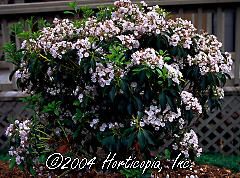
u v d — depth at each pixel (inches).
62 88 103.5
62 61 96.4
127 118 94.3
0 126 165.0
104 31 91.8
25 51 101.2
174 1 151.6
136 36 96.7
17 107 162.4
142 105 89.4
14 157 106.1
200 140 159.8
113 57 86.8
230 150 160.1
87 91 94.1
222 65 104.2
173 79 88.5
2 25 157.4
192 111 98.3
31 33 102.5
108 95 87.7
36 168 114.1
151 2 152.2
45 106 101.4
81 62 88.9
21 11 154.2
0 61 168.7
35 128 103.0
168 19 111.1
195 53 105.5
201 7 153.3
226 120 158.9
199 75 100.7
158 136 98.4
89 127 100.5
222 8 153.6
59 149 104.9
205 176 130.3
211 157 151.7
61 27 98.4
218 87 108.2
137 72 87.0
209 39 109.3
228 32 218.1
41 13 155.3
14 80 165.2
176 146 104.5
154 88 90.4
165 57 92.2
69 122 101.7
